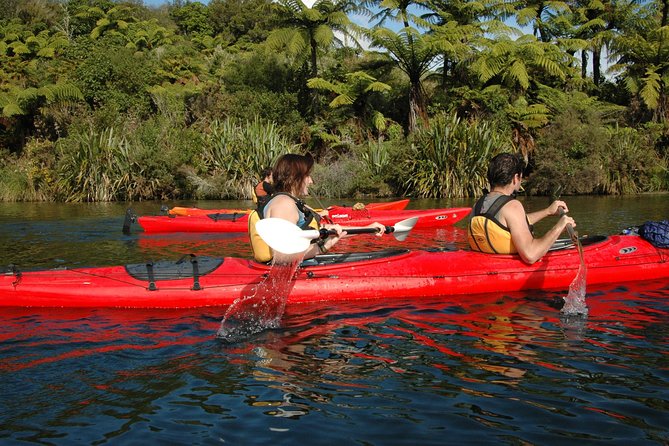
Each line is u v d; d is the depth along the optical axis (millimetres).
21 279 4852
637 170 22109
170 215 11430
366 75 25266
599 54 30312
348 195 21688
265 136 21172
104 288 4762
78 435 2637
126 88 26766
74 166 19594
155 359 3570
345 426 2691
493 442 2531
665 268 5535
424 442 2537
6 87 25859
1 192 20016
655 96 24859
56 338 3979
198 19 45469
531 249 4945
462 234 9812
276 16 26359
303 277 4879
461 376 3246
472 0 28547
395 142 21781
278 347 3770
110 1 42344
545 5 29062
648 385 3076
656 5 28375
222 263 5047
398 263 5117
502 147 20844
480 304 4727
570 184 21047
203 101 26828
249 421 2752
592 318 4312
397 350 3684
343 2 26547
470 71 27531
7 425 2734
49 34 35094
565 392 3014
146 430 2676
